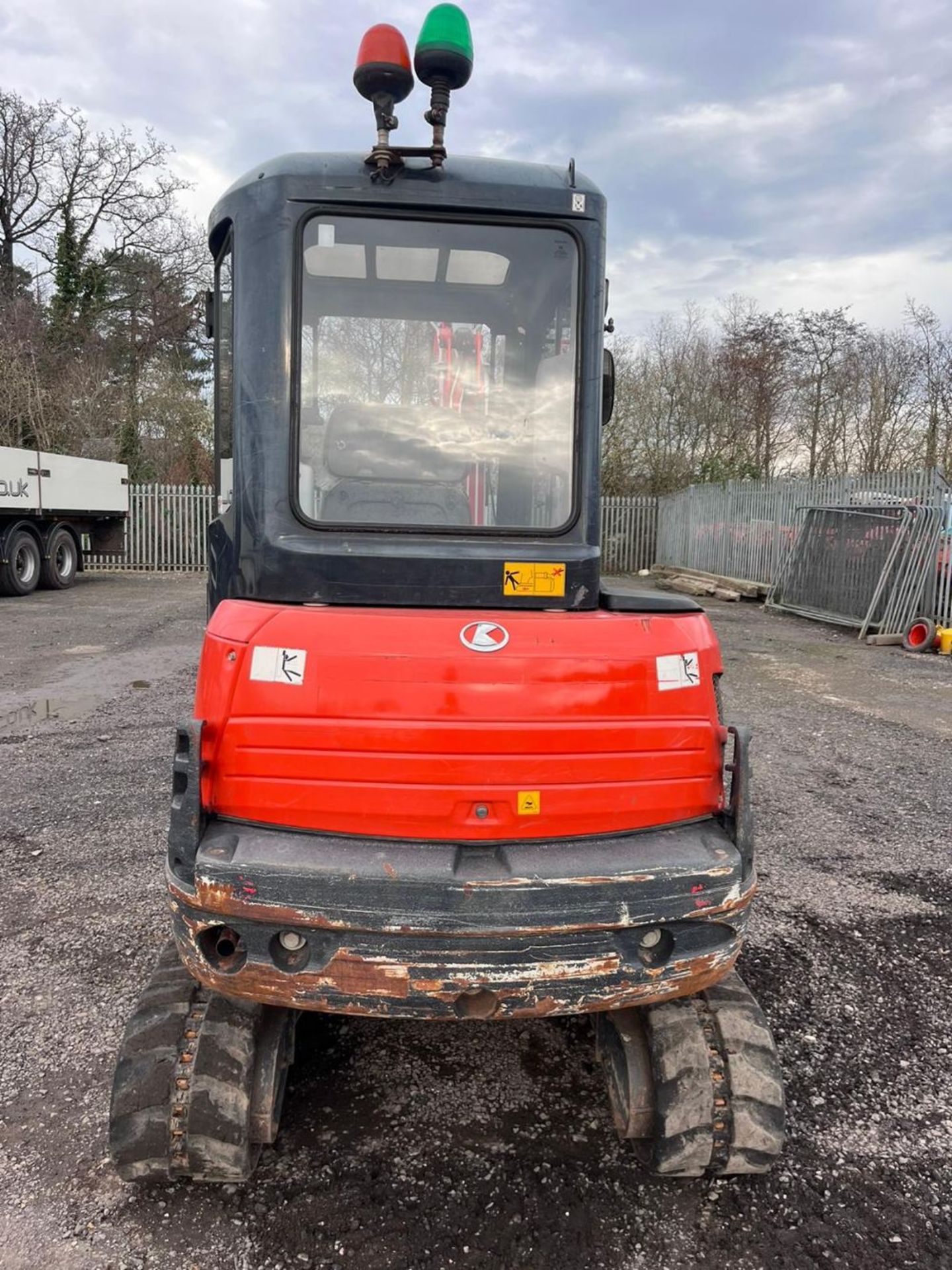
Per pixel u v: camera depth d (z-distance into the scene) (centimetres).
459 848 232
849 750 688
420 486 267
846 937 402
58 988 349
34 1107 282
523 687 235
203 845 226
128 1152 241
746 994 274
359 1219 243
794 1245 238
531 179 260
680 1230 242
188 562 2191
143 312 3272
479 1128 280
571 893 220
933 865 479
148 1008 255
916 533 1173
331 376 262
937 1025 339
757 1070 253
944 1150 274
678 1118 247
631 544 2352
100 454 2580
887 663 1044
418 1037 327
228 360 285
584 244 262
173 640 1131
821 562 1412
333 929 218
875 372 2448
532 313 265
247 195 255
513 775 234
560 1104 292
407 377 265
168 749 661
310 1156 266
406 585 253
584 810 239
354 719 231
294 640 233
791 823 539
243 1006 252
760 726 754
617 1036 266
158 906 417
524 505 270
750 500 1745
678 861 228
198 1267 226
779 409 2695
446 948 218
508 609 256
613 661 241
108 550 1886
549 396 267
